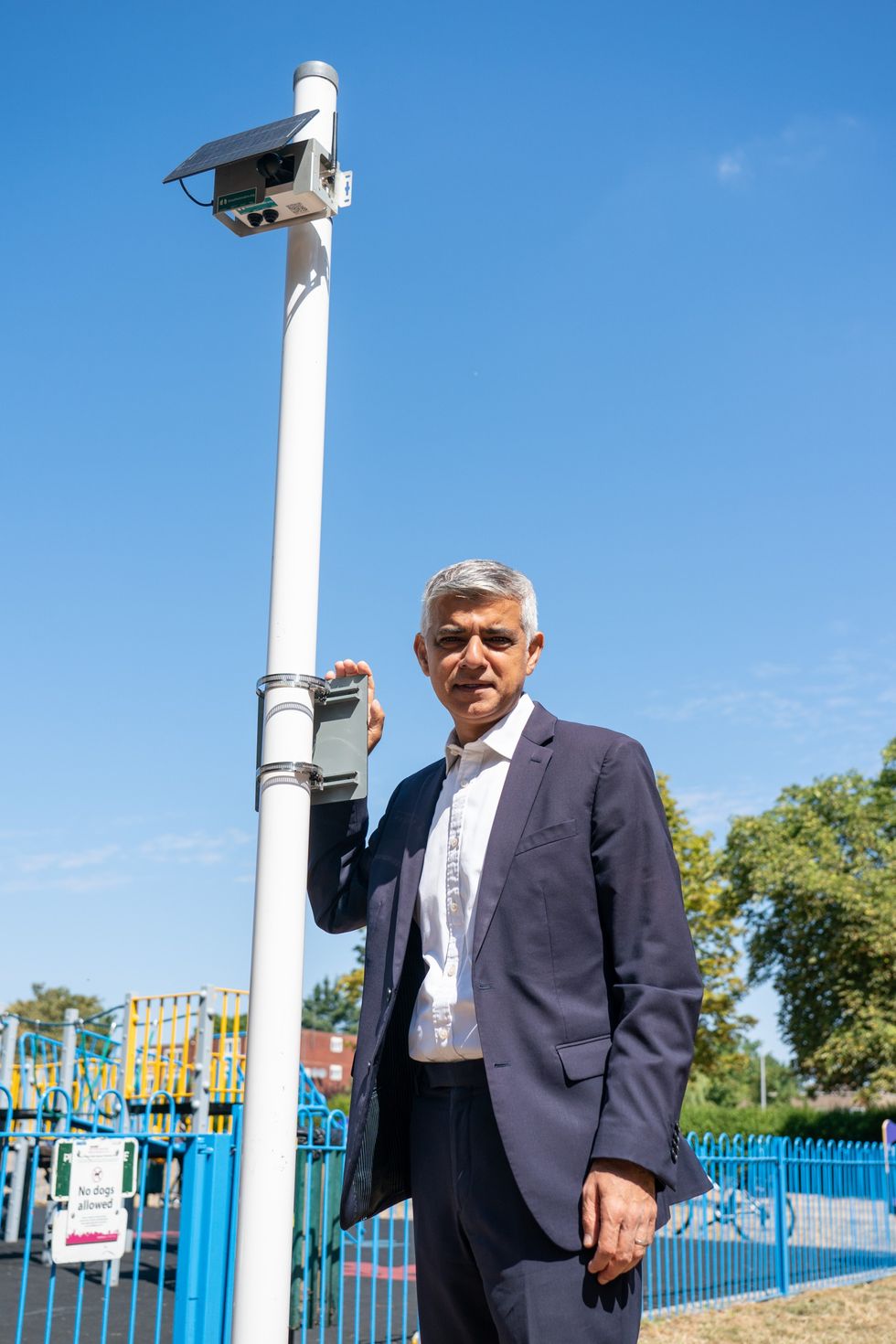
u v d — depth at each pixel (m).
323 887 2.66
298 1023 2.33
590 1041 2.10
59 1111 10.78
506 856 2.22
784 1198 9.68
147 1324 7.33
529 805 2.27
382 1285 9.14
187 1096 10.88
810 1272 9.96
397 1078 2.33
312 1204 7.32
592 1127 2.03
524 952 2.14
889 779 29.92
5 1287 8.61
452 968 2.26
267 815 2.43
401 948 2.35
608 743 2.30
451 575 2.47
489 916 2.18
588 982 2.15
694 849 27.27
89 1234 4.86
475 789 2.39
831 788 29.62
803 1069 28.44
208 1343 4.99
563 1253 1.97
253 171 2.72
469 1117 2.14
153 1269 9.49
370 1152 2.26
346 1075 39.50
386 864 2.50
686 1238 8.59
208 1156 5.26
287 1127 2.25
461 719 2.46
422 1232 2.24
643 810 2.21
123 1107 7.11
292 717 2.47
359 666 2.74
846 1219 10.57
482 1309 2.22
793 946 28.78
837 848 28.58
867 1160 11.12
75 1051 11.51
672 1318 7.94
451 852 2.34
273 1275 2.17
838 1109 30.38
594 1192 1.95
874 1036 26.36
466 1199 2.10
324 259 2.76
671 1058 2.02
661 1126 1.96
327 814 2.70
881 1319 8.11
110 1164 4.99
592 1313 1.95
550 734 2.39
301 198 2.70
